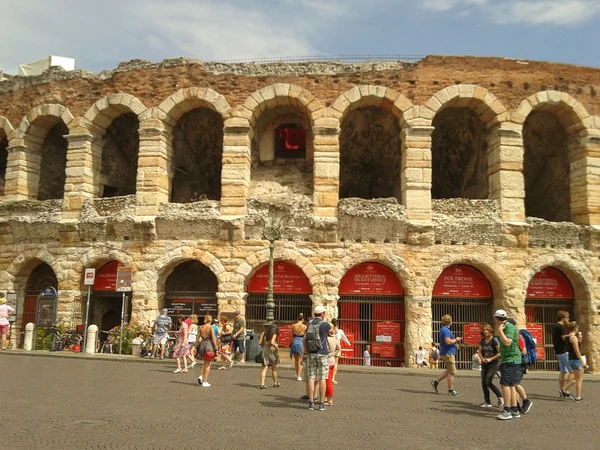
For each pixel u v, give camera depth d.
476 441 10.30
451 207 27.52
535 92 28.22
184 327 20.17
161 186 28.50
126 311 30.06
